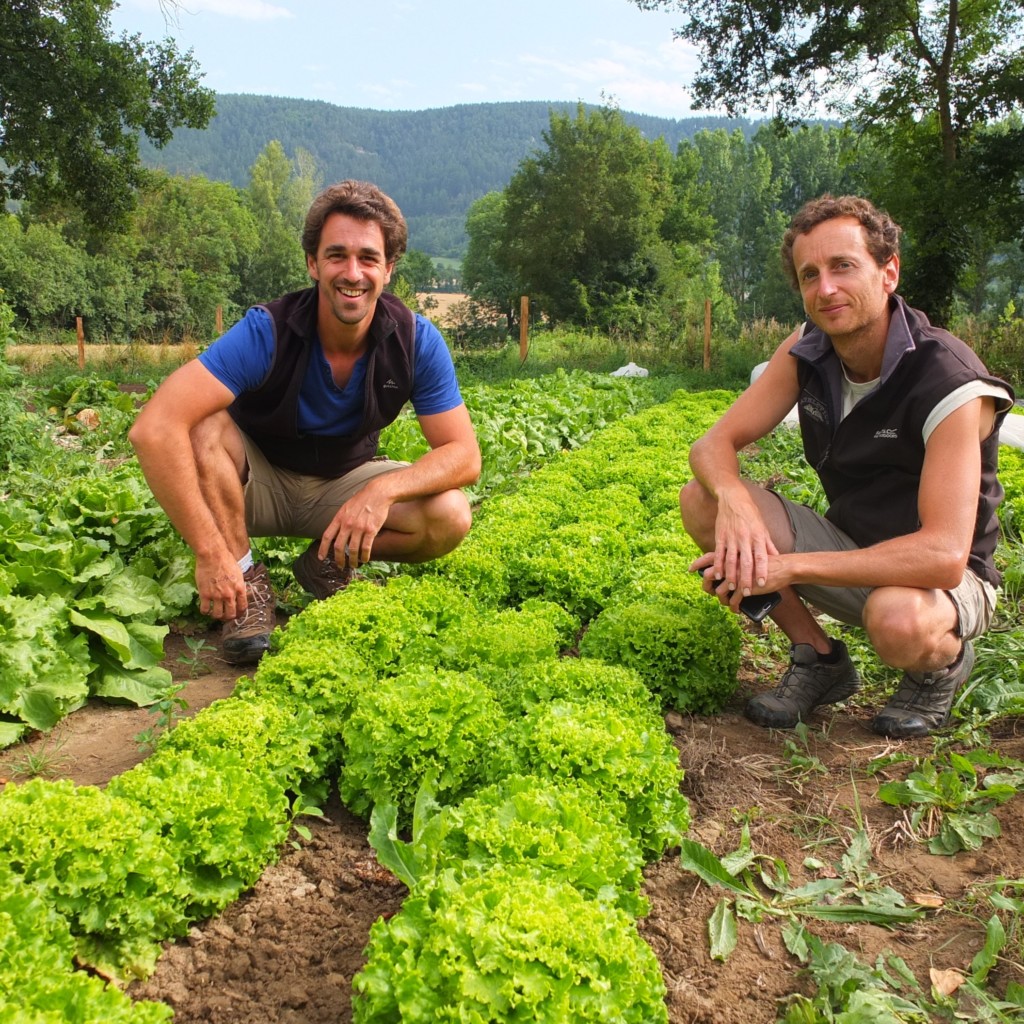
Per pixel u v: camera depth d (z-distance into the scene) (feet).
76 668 13.17
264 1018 8.30
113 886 8.48
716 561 12.54
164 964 8.80
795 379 13.53
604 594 18.95
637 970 7.41
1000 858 10.25
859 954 9.07
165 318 203.92
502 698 12.82
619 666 13.17
